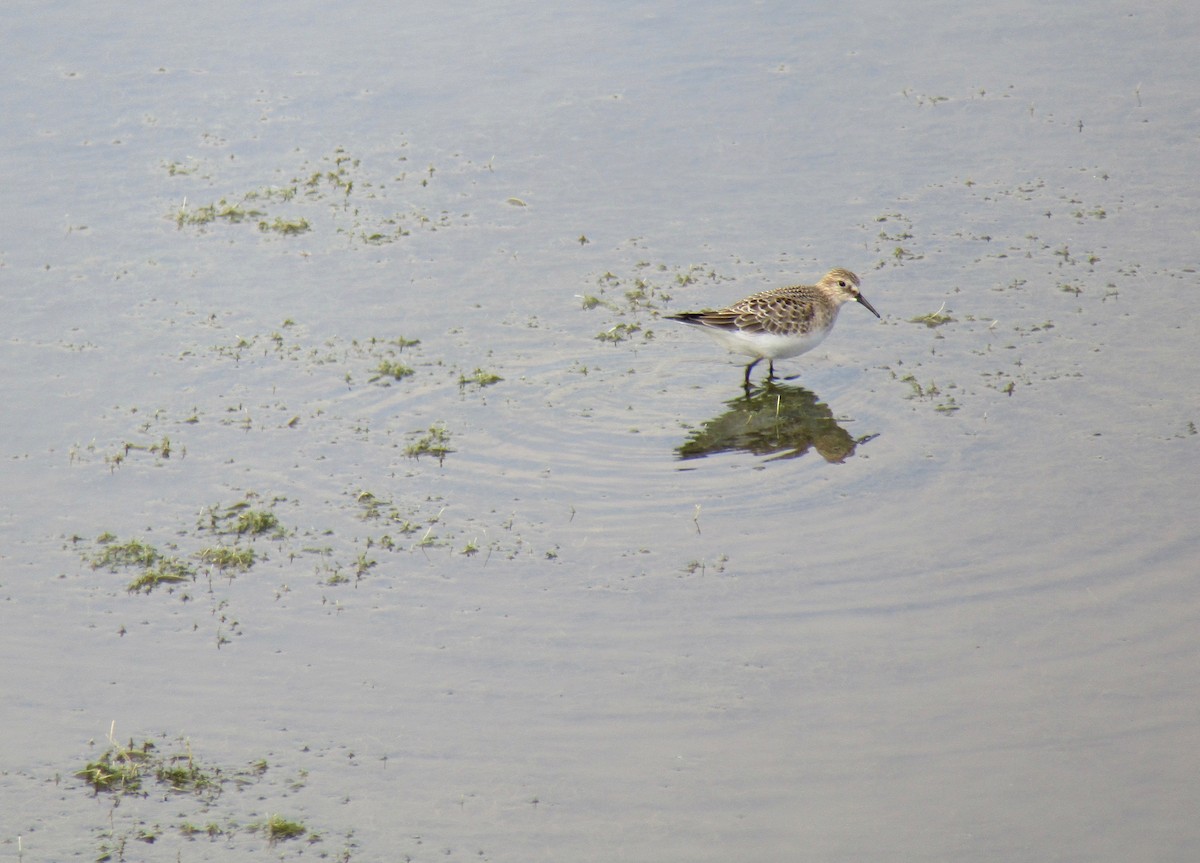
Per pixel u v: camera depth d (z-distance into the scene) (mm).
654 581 14070
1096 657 12758
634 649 13016
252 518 15023
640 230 22266
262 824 10930
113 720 12086
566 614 13562
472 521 15219
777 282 20594
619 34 29109
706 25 29531
